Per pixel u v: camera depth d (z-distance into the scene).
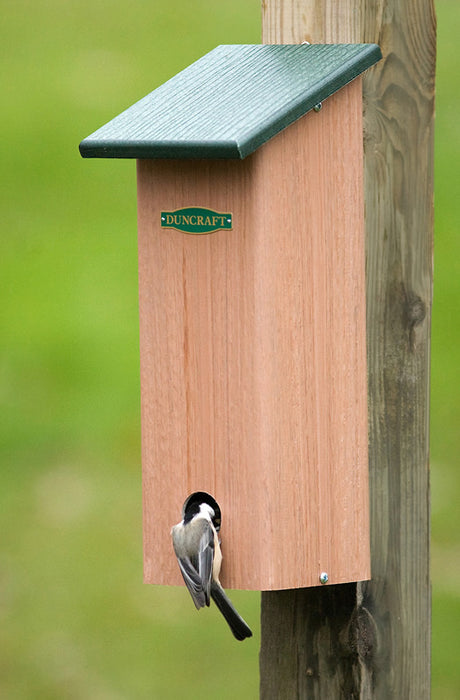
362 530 9.80
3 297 22.14
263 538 9.46
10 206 22.81
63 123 23.56
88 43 24.70
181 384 9.69
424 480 9.97
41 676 16.81
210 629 17.30
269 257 9.34
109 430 20.27
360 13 9.71
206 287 9.52
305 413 9.56
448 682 15.66
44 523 18.75
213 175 9.36
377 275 9.80
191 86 9.85
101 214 22.75
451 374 19.59
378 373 9.85
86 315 21.94
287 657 9.99
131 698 16.17
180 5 24.33
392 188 9.76
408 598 9.97
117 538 18.53
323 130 9.45
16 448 19.97
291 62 9.70
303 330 9.52
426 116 9.75
